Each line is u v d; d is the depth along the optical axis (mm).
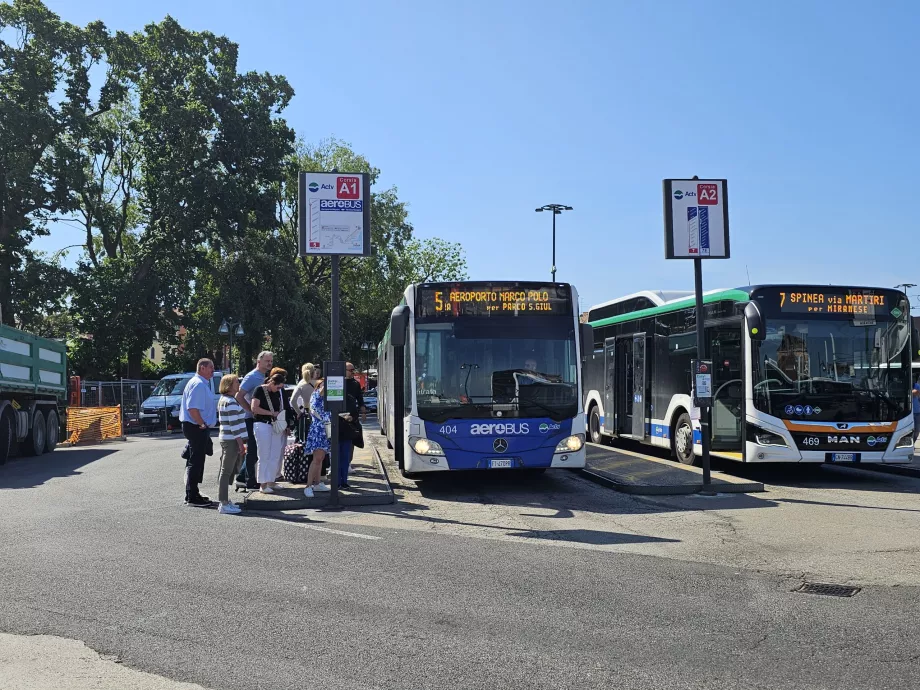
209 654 4949
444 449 11969
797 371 13195
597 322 20422
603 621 5605
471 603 6051
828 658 4875
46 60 35312
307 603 6055
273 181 42344
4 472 16453
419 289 12375
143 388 35125
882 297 13570
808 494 11992
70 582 6672
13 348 19047
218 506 10969
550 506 10984
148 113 38781
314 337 44531
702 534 8867
